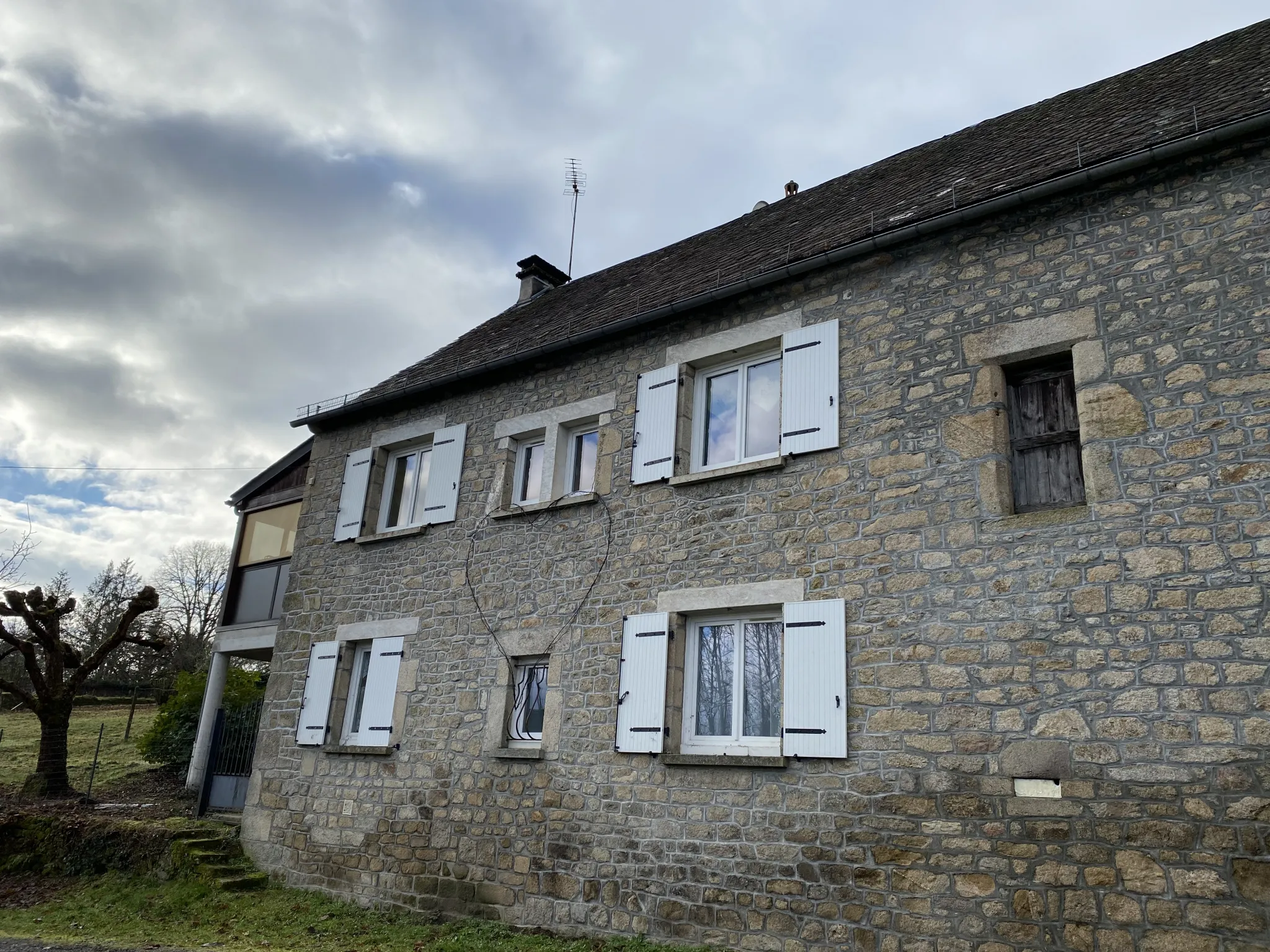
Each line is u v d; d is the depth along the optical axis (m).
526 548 9.48
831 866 6.54
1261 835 5.14
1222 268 6.19
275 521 16.12
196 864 10.14
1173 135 6.52
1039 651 6.12
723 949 6.84
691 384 8.86
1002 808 5.98
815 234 9.14
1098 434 6.30
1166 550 5.86
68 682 14.56
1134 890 5.43
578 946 7.32
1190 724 5.50
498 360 10.27
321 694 10.71
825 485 7.49
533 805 8.40
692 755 7.44
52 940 8.26
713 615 8.01
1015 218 7.16
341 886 9.63
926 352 7.29
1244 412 5.85
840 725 6.73
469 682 9.42
